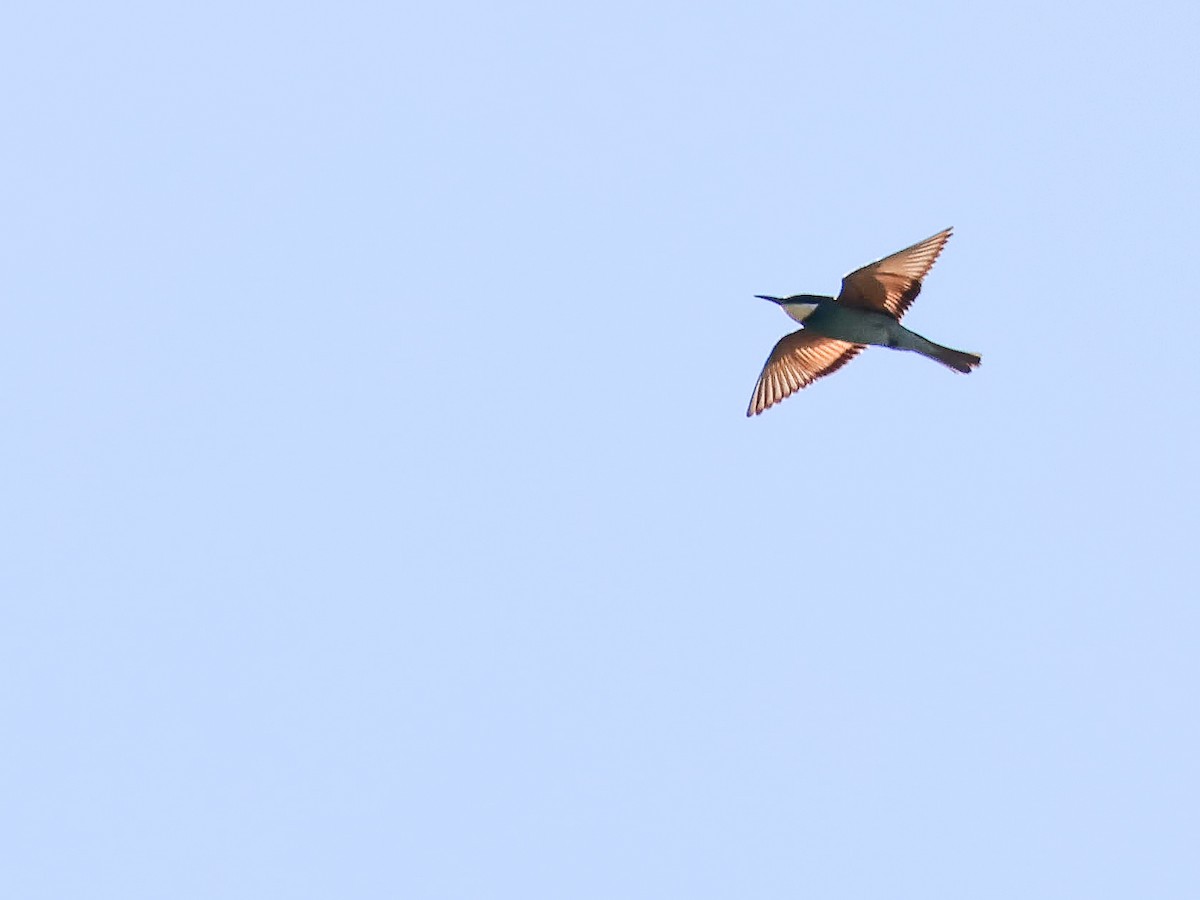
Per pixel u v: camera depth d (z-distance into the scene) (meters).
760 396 20.50
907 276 18.64
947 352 18.88
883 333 19.08
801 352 20.12
